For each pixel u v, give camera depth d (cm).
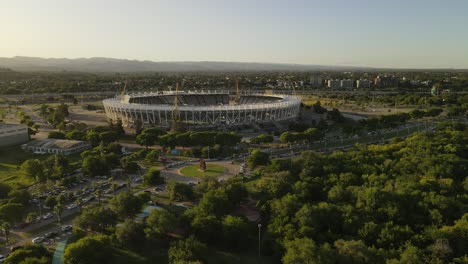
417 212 17012
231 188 19612
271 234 15688
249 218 18325
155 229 15775
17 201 19238
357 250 13300
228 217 16400
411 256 12675
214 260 14825
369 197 17438
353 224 15662
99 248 14138
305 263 12794
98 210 17200
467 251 13800
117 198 18075
